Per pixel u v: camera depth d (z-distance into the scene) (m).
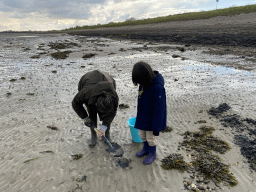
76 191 2.62
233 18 23.52
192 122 4.10
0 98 6.18
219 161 2.91
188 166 2.89
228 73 7.29
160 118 2.61
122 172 2.92
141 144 3.58
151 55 11.88
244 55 9.71
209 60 9.54
